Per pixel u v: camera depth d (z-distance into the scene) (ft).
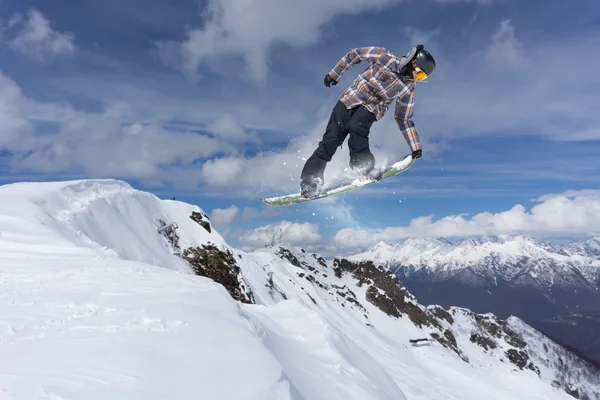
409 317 308.81
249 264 160.66
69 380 9.77
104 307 16.92
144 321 14.93
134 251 63.52
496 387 190.49
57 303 17.61
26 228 41.01
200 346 13.06
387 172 23.56
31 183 59.77
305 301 199.72
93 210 61.87
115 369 10.63
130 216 74.18
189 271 80.53
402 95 21.98
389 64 21.01
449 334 316.60
